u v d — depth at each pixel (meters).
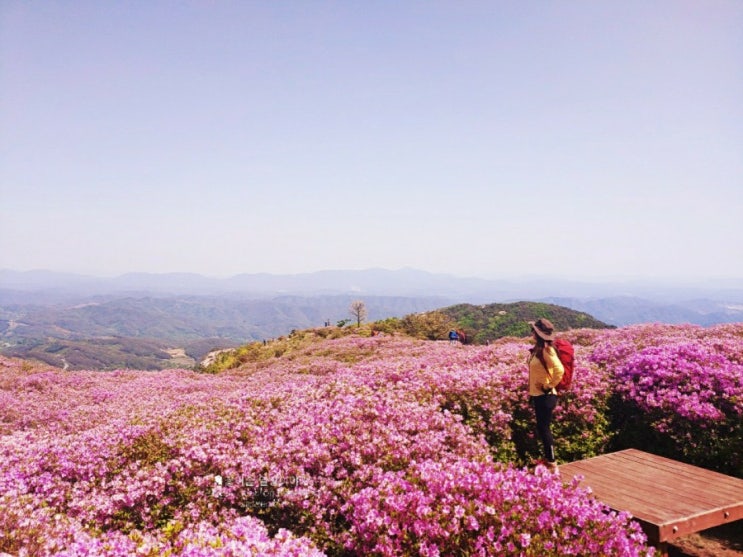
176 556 4.81
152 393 20.22
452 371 13.26
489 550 5.35
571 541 5.52
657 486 7.58
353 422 9.46
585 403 11.47
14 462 9.61
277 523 7.64
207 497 8.09
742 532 8.25
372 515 6.05
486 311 75.62
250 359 43.81
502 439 10.33
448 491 6.36
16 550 5.32
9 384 21.70
